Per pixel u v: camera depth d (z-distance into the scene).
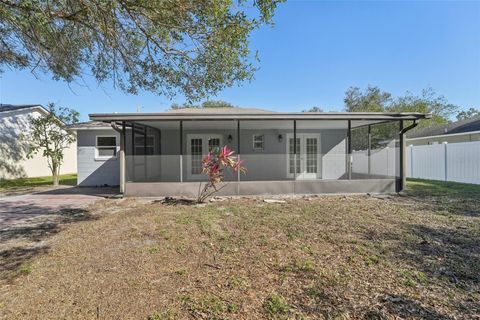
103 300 2.61
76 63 4.56
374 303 2.51
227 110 11.38
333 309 2.42
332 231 4.79
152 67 4.38
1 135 14.45
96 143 12.27
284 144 12.41
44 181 14.45
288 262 3.46
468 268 3.25
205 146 12.28
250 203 7.67
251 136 12.36
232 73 4.24
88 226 5.32
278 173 11.44
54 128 13.20
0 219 5.96
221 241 4.31
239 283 2.92
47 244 4.26
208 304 2.51
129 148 11.75
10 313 2.41
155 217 6.00
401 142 9.22
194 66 4.23
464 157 11.07
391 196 8.58
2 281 3.03
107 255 3.77
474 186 10.23
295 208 6.87
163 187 8.77
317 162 11.78
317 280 2.97
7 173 14.72
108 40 3.88
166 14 3.33
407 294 2.67
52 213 6.55
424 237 4.41
